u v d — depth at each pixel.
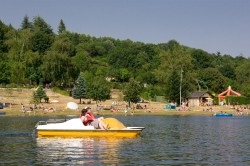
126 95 129.88
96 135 44.47
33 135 46.81
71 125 44.69
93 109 121.50
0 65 159.25
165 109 130.12
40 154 32.31
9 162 28.52
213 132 53.84
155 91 173.50
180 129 59.22
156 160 29.67
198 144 39.53
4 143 39.44
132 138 44.28
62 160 29.41
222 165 27.89
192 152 33.78
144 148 36.16
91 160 29.45
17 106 122.44
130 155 31.92
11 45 168.62
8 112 108.44
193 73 192.25
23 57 165.50
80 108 121.94
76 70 168.62
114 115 106.94
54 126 44.59
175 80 146.25
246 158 30.75
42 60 169.12
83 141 41.09
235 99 160.88
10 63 163.50
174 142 41.09
